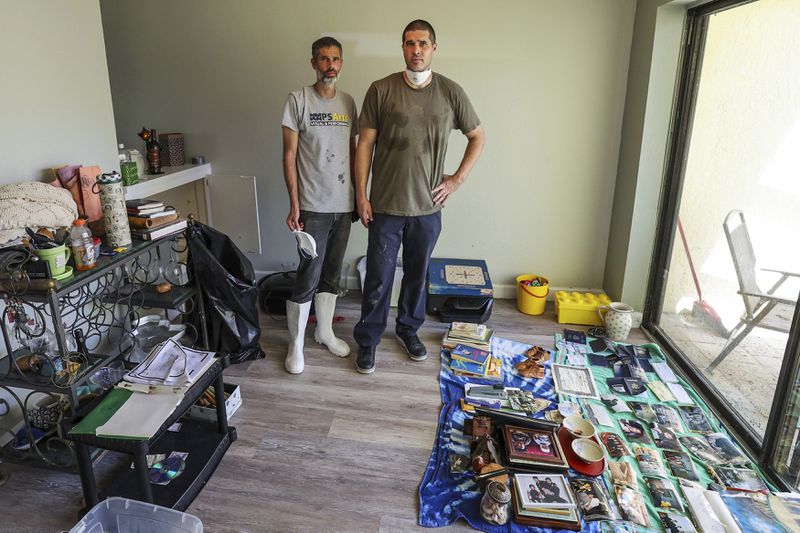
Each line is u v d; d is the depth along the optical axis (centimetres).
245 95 348
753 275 243
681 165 298
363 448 221
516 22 321
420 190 256
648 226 317
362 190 260
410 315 289
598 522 182
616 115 331
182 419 229
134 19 343
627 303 332
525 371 271
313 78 341
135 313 280
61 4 226
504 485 184
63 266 180
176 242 291
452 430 229
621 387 261
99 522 157
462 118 254
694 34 281
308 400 252
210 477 204
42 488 197
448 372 275
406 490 199
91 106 246
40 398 233
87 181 219
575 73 326
